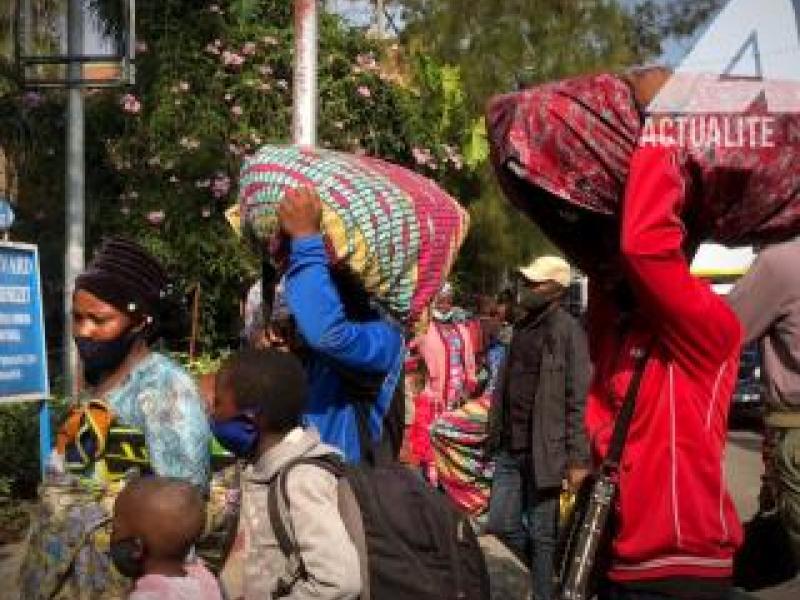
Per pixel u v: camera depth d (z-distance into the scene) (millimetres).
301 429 3154
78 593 3055
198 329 11789
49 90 11031
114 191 12266
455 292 16750
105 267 3199
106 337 3168
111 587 3051
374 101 13234
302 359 3646
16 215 12547
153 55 11984
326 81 12664
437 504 2994
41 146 12555
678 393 2916
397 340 3570
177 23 12016
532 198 3168
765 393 3949
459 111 16641
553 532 5746
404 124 13539
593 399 3121
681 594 2893
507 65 21875
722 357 2906
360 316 3619
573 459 5641
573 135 2953
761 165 2873
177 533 2854
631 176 2859
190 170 11836
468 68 22078
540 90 3049
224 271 11742
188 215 11805
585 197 2982
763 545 3881
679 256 2824
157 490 2855
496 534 6125
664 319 2861
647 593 2914
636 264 2820
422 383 8195
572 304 13469
